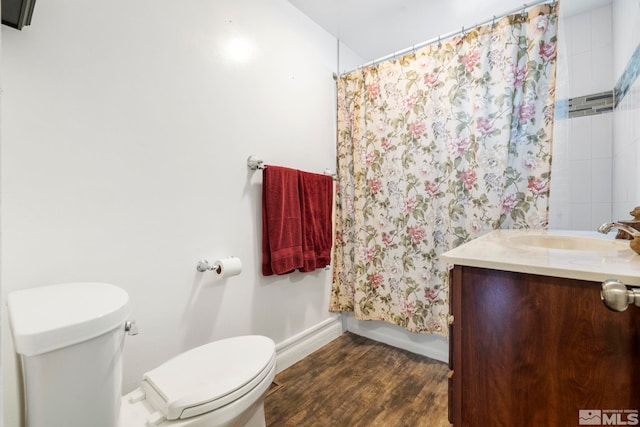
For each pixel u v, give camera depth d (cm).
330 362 185
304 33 196
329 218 201
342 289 222
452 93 171
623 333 67
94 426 68
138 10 117
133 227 116
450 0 182
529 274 78
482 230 161
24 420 64
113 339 73
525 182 152
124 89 113
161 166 125
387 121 197
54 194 98
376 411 139
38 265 95
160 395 87
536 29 145
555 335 75
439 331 180
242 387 90
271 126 173
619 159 163
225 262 135
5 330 86
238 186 155
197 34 137
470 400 87
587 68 189
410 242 189
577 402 72
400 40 227
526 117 150
